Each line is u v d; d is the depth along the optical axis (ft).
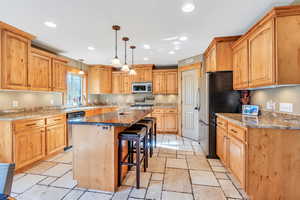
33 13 6.63
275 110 7.09
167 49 11.81
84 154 6.40
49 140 9.36
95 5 6.08
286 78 5.44
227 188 6.35
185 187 6.42
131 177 7.22
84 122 6.07
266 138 5.45
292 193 5.35
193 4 6.09
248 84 7.43
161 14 6.81
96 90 17.44
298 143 5.29
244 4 6.10
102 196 5.86
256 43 6.70
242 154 5.77
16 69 8.23
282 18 5.43
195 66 13.55
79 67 15.90
